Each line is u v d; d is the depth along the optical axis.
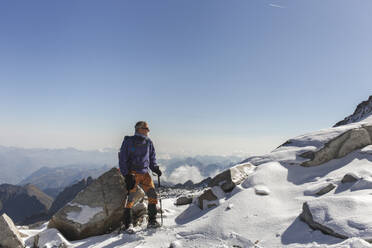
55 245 5.07
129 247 4.65
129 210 5.72
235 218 4.98
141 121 6.25
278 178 6.48
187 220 6.08
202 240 4.54
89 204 6.05
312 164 6.82
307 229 3.95
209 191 6.50
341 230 3.43
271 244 3.91
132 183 5.66
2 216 5.09
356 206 3.82
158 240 4.85
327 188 5.29
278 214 4.85
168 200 9.24
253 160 8.23
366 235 3.14
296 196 5.52
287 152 7.75
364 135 7.01
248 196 5.69
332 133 8.21
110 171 6.66
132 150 5.87
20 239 4.97
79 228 5.67
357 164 6.21
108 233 5.96
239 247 4.07
